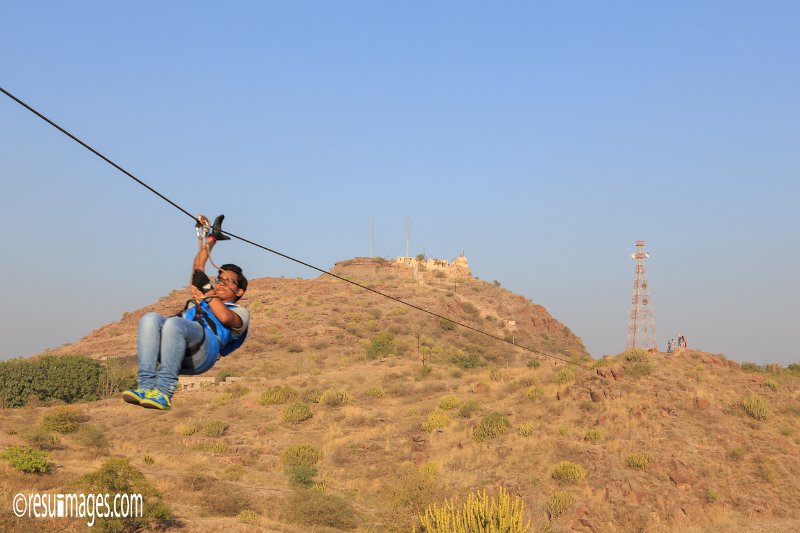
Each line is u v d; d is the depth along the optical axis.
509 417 61.38
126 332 171.12
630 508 44.59
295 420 74.00
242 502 43.25
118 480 37.03
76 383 92.75
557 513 43.56
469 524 29.06
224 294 6.38
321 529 40.12
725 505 44.62
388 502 44.03
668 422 54.34
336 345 136.50
